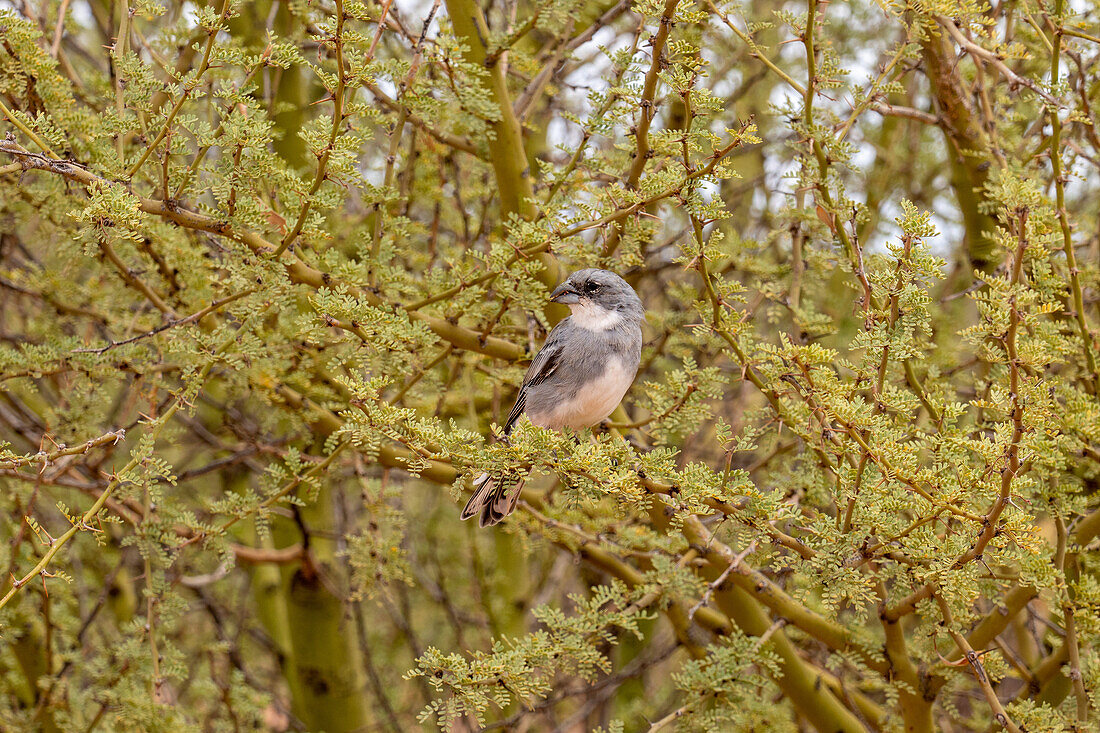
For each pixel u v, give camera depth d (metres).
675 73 7.01
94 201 6.29
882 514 6.48
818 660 11.29
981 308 6.21
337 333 10.20
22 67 7.94
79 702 10.90
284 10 12.13
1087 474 9.01
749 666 8.65
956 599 6.60
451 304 9.30
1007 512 6.07
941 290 14.05
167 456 15.65
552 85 10.71
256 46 11.82
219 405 11.74
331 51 8.85
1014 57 8.08
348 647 13.07
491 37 9.80
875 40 14.93
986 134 9.70
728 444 6.96
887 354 6.50
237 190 7.45
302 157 11.95
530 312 9.55
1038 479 7.59
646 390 8.47
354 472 12.09
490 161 10.78
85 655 12.54
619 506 7.07
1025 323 6.31
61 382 11.57
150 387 10.52
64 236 9.27
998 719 6.94
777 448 10.46
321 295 7.35
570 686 14.80
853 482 6.79
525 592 15.09
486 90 9.06
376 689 13.78
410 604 17.42
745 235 15.18
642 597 9.25
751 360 7.65
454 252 10.56
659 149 7.82
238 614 15.93
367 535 10.41
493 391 12.45
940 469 6.42
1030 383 5.95
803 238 10.91
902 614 8.07
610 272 9.91
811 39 7.84
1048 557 6.46
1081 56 9.12
